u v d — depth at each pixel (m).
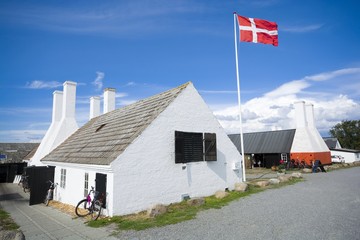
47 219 9.85
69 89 23.17
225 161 13.66
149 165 10.20
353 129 63.84
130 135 10.54
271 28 16.77
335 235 6.35
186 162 11.68
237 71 16.73
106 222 8.31
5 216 10.81
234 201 10.90
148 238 6.59
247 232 6.78
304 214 8.41
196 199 10.38
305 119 32.06
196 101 12.72
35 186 14.53
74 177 12.36
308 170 24.84
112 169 9.08
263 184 14.94
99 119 19.45
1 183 30.50
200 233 6.84
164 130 11.03
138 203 9.61
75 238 7.00
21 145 41.09
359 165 33.44
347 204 9.75
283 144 33.19
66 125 22.45
